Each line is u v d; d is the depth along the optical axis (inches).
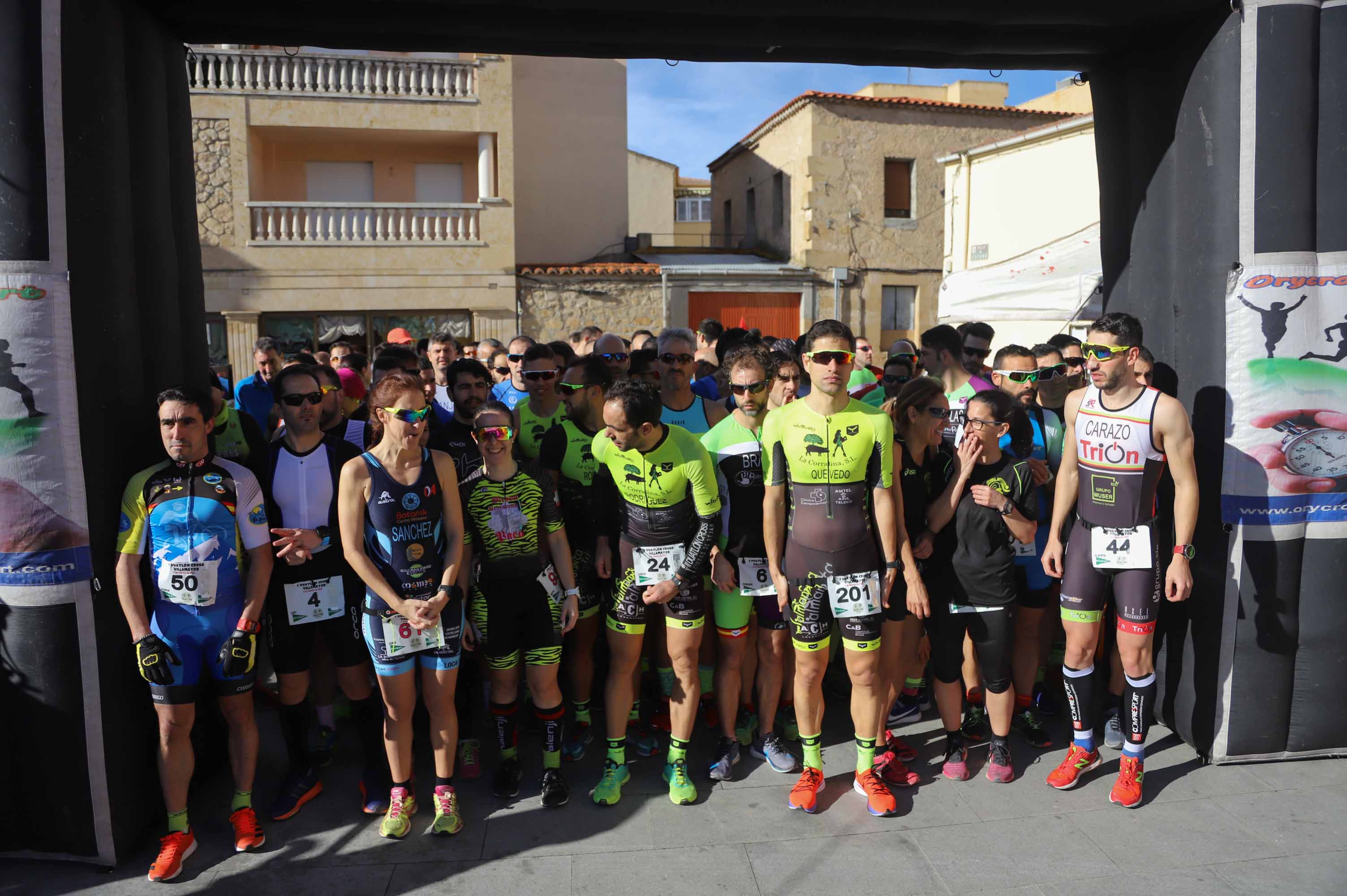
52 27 106.1
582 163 680.4
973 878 110.7
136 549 113.3
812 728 129.6
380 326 543.2
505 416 124.3
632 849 117.9
